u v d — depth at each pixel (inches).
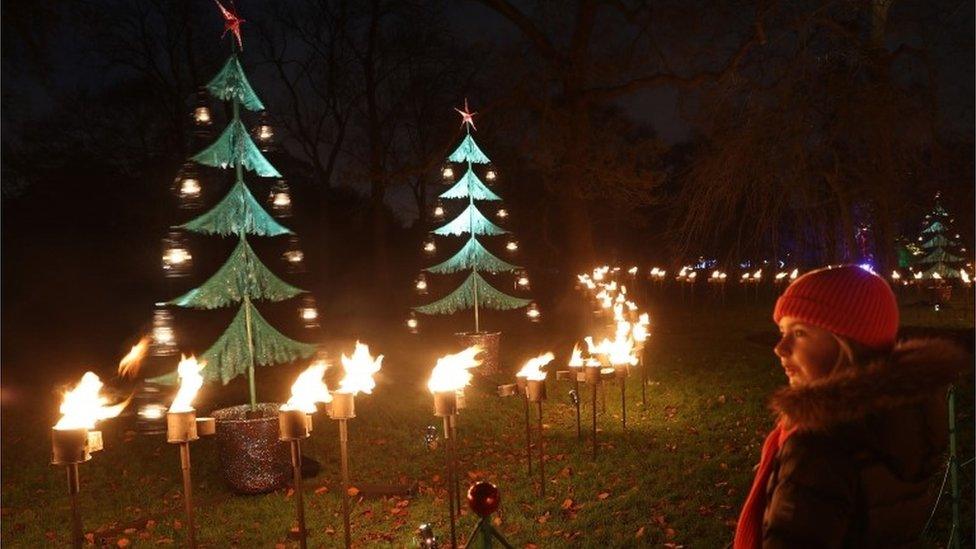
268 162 290.8
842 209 313.7
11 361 661.3
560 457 314.0
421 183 1048.2
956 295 1095.6
